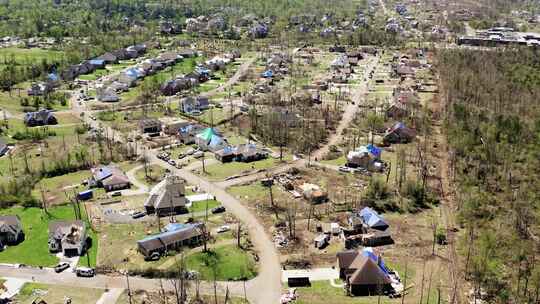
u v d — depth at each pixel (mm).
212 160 194125
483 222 148500
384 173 182000
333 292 119375
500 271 127312
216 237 141000
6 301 115062
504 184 171625
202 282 122812
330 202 160500
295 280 121750
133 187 171500
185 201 156875
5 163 189250
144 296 117625
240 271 126500
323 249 136375
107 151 199000
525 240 140250
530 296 117562
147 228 146000
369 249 130500
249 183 174250
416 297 117375
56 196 165000
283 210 155500
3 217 143375
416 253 134500
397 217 152250
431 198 163250
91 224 147875
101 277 124562
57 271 126375
